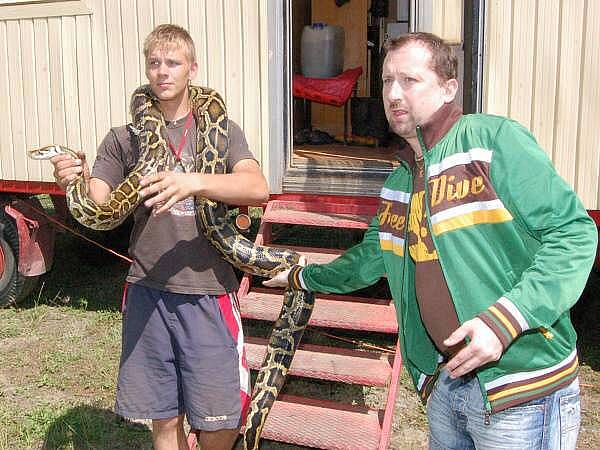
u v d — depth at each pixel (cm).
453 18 639
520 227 258
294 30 1002
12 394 604
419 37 273
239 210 676
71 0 714
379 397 617
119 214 358
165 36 360
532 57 604
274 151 671
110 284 917
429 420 303
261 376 462
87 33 715
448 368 245
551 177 250
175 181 325
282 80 666
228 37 670
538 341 260
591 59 590
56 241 1089
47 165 753
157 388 380
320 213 657
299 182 674
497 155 257
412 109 273
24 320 784
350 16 1040
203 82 682
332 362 533
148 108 384
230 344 379
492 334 234
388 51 279
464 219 263
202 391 370
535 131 609
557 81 600
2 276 801
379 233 311
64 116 738
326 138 949
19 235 777
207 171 372
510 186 252
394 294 304
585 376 649
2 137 769
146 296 377
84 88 726
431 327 281
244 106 674
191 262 370
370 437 481
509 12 603
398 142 912
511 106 612
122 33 702
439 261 271
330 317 552
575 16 589
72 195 352
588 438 535
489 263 262
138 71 702
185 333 371
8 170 771
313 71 958
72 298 862
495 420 270
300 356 544
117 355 688
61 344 714
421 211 279
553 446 269
